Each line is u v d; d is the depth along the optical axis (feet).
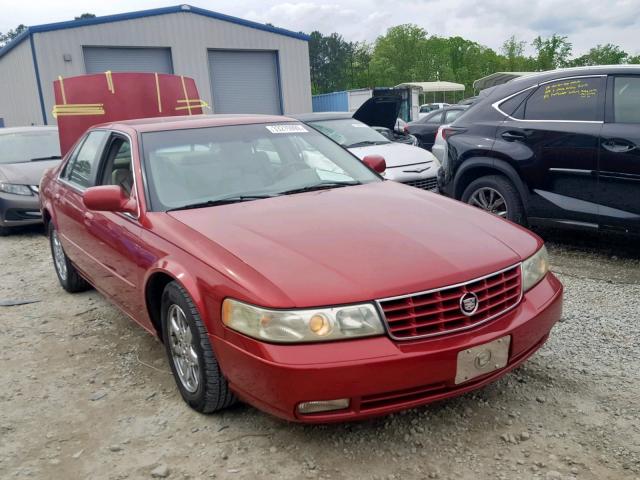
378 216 10.50
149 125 13.43
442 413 9.82
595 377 10.78
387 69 279.49
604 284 15.60
